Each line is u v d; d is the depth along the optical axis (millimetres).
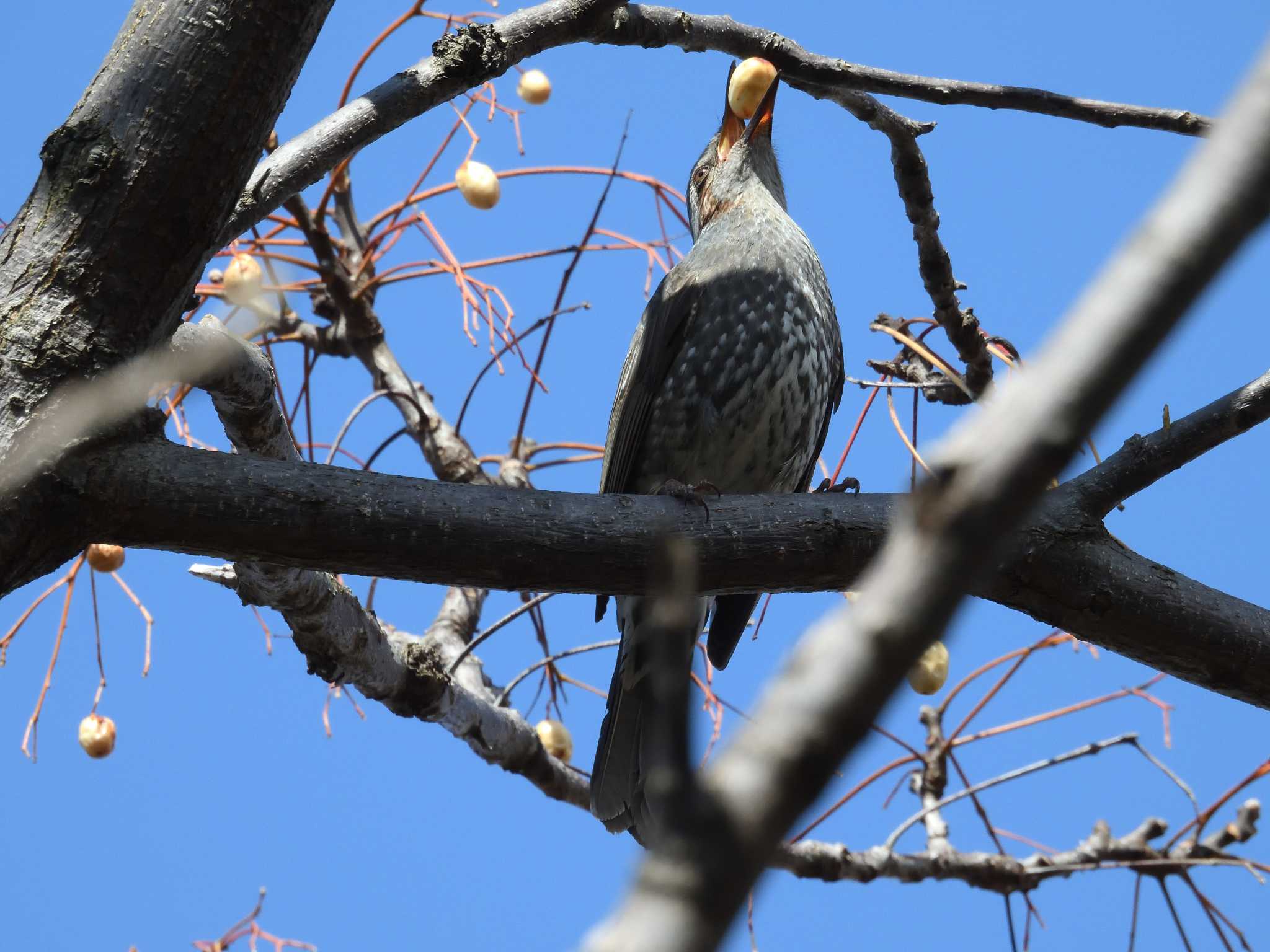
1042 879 11422
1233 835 11742
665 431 11531
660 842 2475
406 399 12758
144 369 7047
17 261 6953
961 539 2508
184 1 6957
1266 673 7676
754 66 9078
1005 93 9070
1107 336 2547
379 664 10125
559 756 11773
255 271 10930
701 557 7316
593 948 2387
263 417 8312
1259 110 2555
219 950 11984
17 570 6754
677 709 2578
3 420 6754
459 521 7043
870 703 2465
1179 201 2582
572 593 7344
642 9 8844
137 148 6918
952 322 9453
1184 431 7703
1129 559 7703
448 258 12438
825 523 7449
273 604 9359
